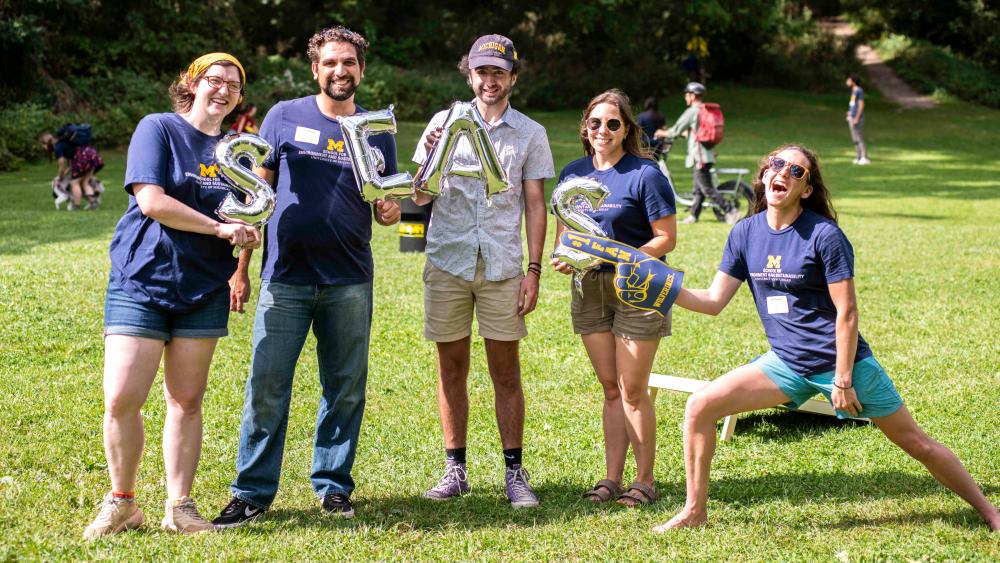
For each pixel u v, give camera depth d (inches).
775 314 153.3
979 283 366.6
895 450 194.5
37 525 151.8
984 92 1471.5
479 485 179.5
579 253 158.2
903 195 699.4
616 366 172.4
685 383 222.1
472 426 212.7
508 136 172.1
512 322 172.6
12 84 995.9
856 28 1765.5
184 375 151.2
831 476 182.1
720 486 178.1
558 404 228.7
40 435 194.7
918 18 1688.0
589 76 1412.4
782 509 164.2
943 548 144.2
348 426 164.7
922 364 257.6
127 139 992.9
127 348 145.6
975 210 620.1
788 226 152.0
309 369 250.8
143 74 1099.9
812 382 152.1
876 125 1234.6
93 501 164.6
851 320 147.2
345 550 146.4
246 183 146.8
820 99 1425.9
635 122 170.1
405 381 243.4
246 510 157.1
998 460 186.1
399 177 156.9
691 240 477.1
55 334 272.8
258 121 1077.1
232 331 286.4
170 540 146.9
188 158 149.3
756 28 1504.7
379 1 1430.9
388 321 301.6
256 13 1343.5
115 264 147.5
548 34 1489.9
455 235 171.0
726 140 1061.8
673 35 1508.4
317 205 155.5
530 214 174.9
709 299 157.6
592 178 172.4
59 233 467.8
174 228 146.1
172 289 146.7
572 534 153.8
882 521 158.6
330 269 157.4
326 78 154.9
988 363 257.9
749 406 154.2
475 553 145.9
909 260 416.2
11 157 839.7
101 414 209.5
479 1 1508.4
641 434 170.1
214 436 201.6
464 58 174.1
